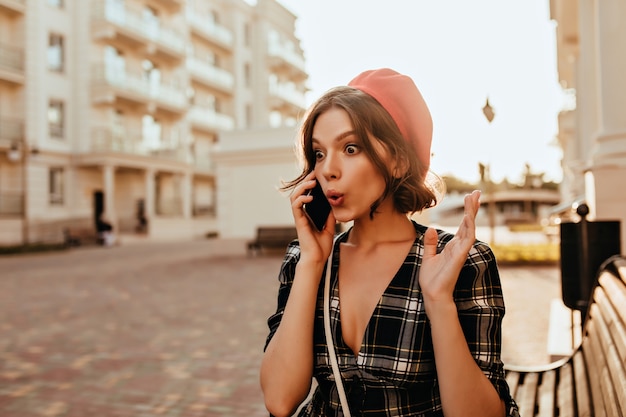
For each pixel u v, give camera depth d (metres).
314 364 1.18
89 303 7.83
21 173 23.53
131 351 4.96
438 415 1.11
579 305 2.65
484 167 5.96
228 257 15.91
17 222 22.89
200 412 3.44
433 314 1.00
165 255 17.94
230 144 16.64
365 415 1.10
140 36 27.78
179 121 32.22
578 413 1.68
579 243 2.67
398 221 1.19
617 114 4.50
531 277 9.50
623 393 1.17
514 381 2.17
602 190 4.23
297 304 1.15
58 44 25.38
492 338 1.04
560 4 8.98
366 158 1.09
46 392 3.85
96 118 26.52
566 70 16.00
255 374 4.20
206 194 36.91
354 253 1.20
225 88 36.81
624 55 4.48
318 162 1.16
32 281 10.77
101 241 25.00
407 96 1.16
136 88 28.12
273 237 15.72
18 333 5.83
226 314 6.72
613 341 1.48
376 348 1.08
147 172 28.70
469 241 1.01
